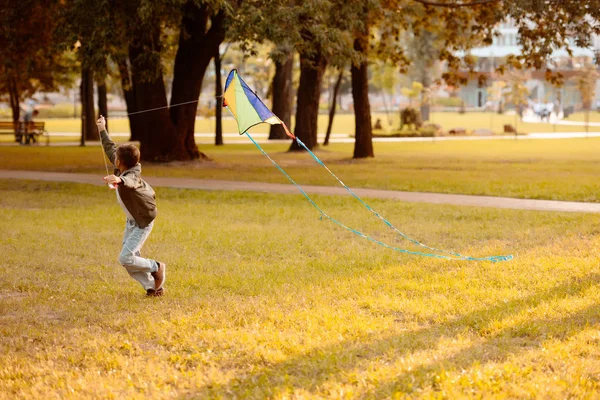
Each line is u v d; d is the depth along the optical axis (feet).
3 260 31.45
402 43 223.10
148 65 78.48
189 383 17.17
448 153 111.55
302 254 33.19
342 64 76.13
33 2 83.71
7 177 70.69
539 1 75.87
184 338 20.42
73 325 22.06
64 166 84.33
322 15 72.38
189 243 35.68
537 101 319.47
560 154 107.96
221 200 53.62
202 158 89.40
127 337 20.71
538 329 20.34
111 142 25.66
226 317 22.39
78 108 331.16
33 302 24.75
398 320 22.18
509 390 16.03
